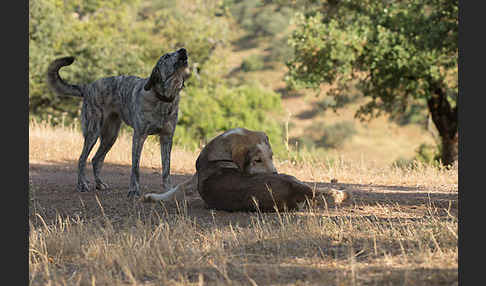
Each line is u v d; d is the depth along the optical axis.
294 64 30.36
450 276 6.03
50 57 40.31
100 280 6.51
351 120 90.25
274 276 6.38
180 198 11.04
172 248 7.59
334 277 6.25
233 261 7.09
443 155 29.58
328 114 91.62
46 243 8.05
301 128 87.50
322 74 27.69
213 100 49.03
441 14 26.14
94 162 13.52
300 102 94.94
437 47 25.64
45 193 12.62
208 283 6.25
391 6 26.75
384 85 28.20
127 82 12.67
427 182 15.15
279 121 59.00
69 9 58.25
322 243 7.86
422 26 25.94
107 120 13.30
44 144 20.88
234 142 10.12
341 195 10.56
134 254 7.35
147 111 11.77
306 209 10.07
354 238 8.05
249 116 49.62
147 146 21.05
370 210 10.21
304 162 18.97
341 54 25.84
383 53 25.47
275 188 9.80
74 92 13.34
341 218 9.05
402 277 6.08
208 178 10.29
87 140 13.21
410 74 26.34
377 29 26.02
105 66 40.41
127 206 10.94
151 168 18.80
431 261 6.73
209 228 8.95
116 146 20.92
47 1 42.62
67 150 20.64
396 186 14.39
